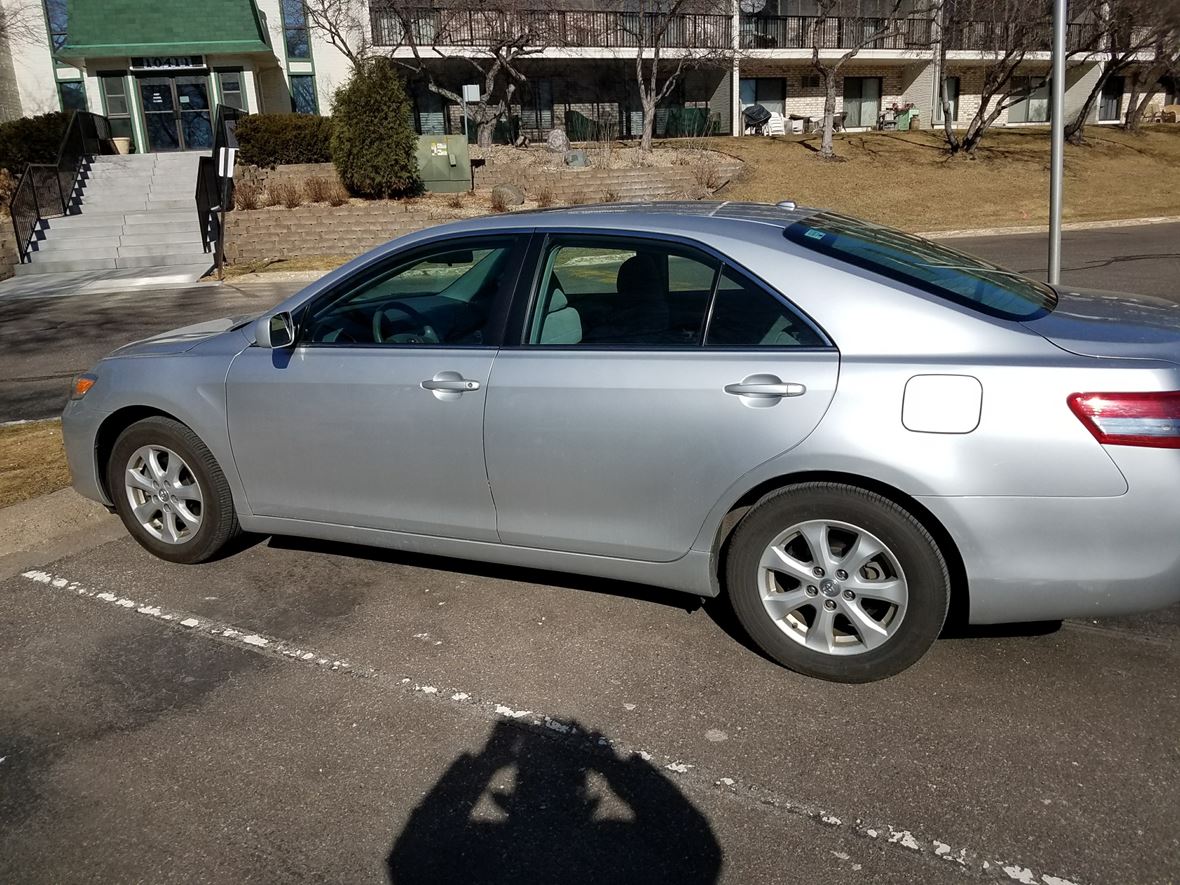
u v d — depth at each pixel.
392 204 22.30
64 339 11.48
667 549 3.45
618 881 2.43
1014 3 26.98
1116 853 2.46
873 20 30.33
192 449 4.20
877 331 3.12
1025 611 3.06
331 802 2.75
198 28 25.50
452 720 3.14
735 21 30.92
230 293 15.75
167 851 2.57
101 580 4.27
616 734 3.04
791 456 3.13
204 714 3.20
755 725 3.07
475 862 2.50
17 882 2.46
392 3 25.27
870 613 3.30
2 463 5.93
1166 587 2.91
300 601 4.03
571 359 3.46
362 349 3.84
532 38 25.67
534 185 24.48
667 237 3.45
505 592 4.07
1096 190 26.45
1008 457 2.93
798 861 2.47
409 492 3.81
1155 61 30.50
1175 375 2.86
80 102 27.03
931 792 2.72
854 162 28.12
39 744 3.06
